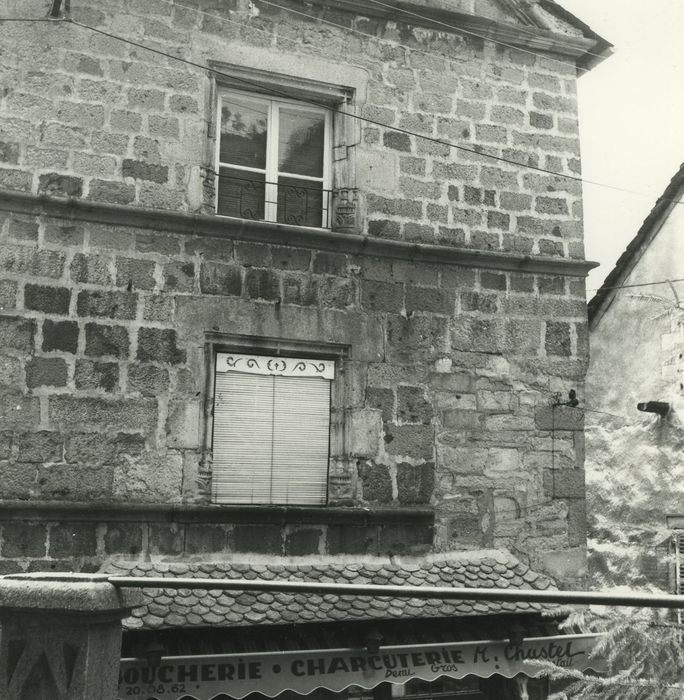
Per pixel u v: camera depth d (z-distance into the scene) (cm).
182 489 1035
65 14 1055
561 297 1239
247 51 1127
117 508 996
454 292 1186
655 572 1464
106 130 1055
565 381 1223
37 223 1016
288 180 1160
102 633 498
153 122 1076
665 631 510
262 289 1097
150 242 1058
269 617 986
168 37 1097
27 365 993
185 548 1027
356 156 1164
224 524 1046
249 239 1097
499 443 1180
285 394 1103
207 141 1102
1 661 501
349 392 1121
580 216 1268
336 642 1016
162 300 1053
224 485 1064
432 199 1192
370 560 1102
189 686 948
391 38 1206
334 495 1101
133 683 930
